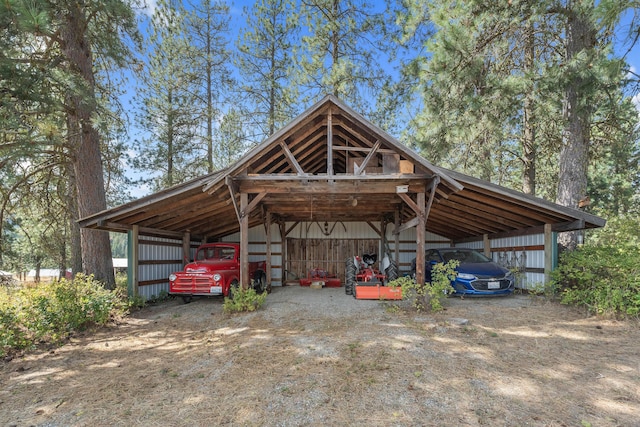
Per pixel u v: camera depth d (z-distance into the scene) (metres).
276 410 3.49
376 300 8.37
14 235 20.48
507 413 3.32
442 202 9.62
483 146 11.01
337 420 3.29
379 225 14.02
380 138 7.64
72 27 8.89
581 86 8.09
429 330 5.77
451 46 9.32
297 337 5.65
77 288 7.18
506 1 8.73
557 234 9.04
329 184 7.96
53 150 9.55
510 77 9.02
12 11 6.23
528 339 5.31
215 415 3.45
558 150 10.96
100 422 3.42
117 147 12.27
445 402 3.55
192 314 7.89
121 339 6.28
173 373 4.57
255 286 11.07
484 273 8.45
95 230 9.67
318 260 14.01
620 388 3.73
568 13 8.73
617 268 6.81
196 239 12.91
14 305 6.18
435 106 10.66
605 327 5.82
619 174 17.14
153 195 8.34
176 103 17.20
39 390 4.22
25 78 7.16
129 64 10.40
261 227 14.02
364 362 4.52
